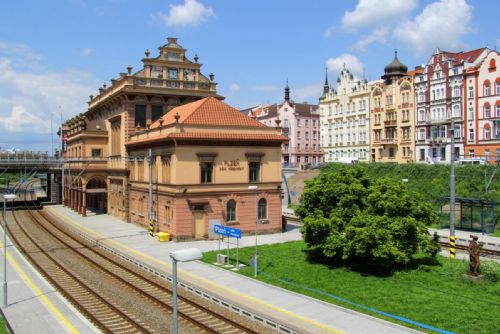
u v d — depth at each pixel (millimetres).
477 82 65500
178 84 55281
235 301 22844
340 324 19469
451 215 30359
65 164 67500
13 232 48938
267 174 44000
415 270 27234
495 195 47625
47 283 27734
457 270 26812
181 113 46750
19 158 65312
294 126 114438
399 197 27484
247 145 42969
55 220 57875
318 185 29469
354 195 28109
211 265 30891
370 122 84875
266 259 32000
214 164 41500
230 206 42406
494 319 19547
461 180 53219
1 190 105688
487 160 59719
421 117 74812
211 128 41312
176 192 39969
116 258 35031
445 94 70375
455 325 19125
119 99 55281
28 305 23156
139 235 44062
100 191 61750
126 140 53062
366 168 68000
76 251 38281
